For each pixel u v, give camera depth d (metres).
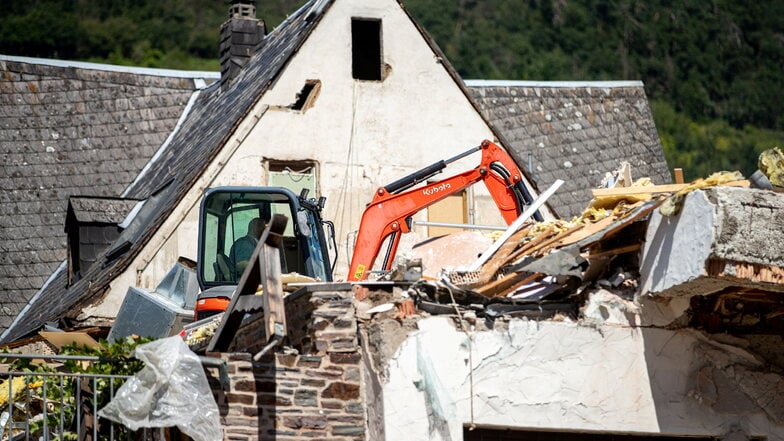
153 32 128.12
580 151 57.09
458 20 122.88
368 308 25.52
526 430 25.44
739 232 23.66
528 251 27.02
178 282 38.62
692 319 26.16
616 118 59.41
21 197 54.53
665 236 25.05
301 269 36.72
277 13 119.38
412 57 49.31
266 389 24.89
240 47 56.22
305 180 47.91
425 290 25.52
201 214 37.34
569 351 25.56
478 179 37.06
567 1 125.19
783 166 26.31
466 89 49.44
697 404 25.88
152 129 57.62
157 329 36.84
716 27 122.12
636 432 25.59
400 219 36.28
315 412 24.94
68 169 55.72
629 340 25.81
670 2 123.75
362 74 51.34
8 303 51.59
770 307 26.31
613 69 122.38
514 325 25.44
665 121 115.12
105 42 126.94
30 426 27.23
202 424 24.11
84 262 49.44
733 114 117.25
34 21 125.25
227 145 47.09
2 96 57.44
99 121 57.47
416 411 24.64
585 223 26.94
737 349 26.17
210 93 57.72
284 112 47.91
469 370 25.06
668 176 58.12
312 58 48.50
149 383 24.14
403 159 48.59
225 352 25.64
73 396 26.61
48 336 37.81
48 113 57.41
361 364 25.27
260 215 37.66
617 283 25.98
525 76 121.62
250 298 24.77
